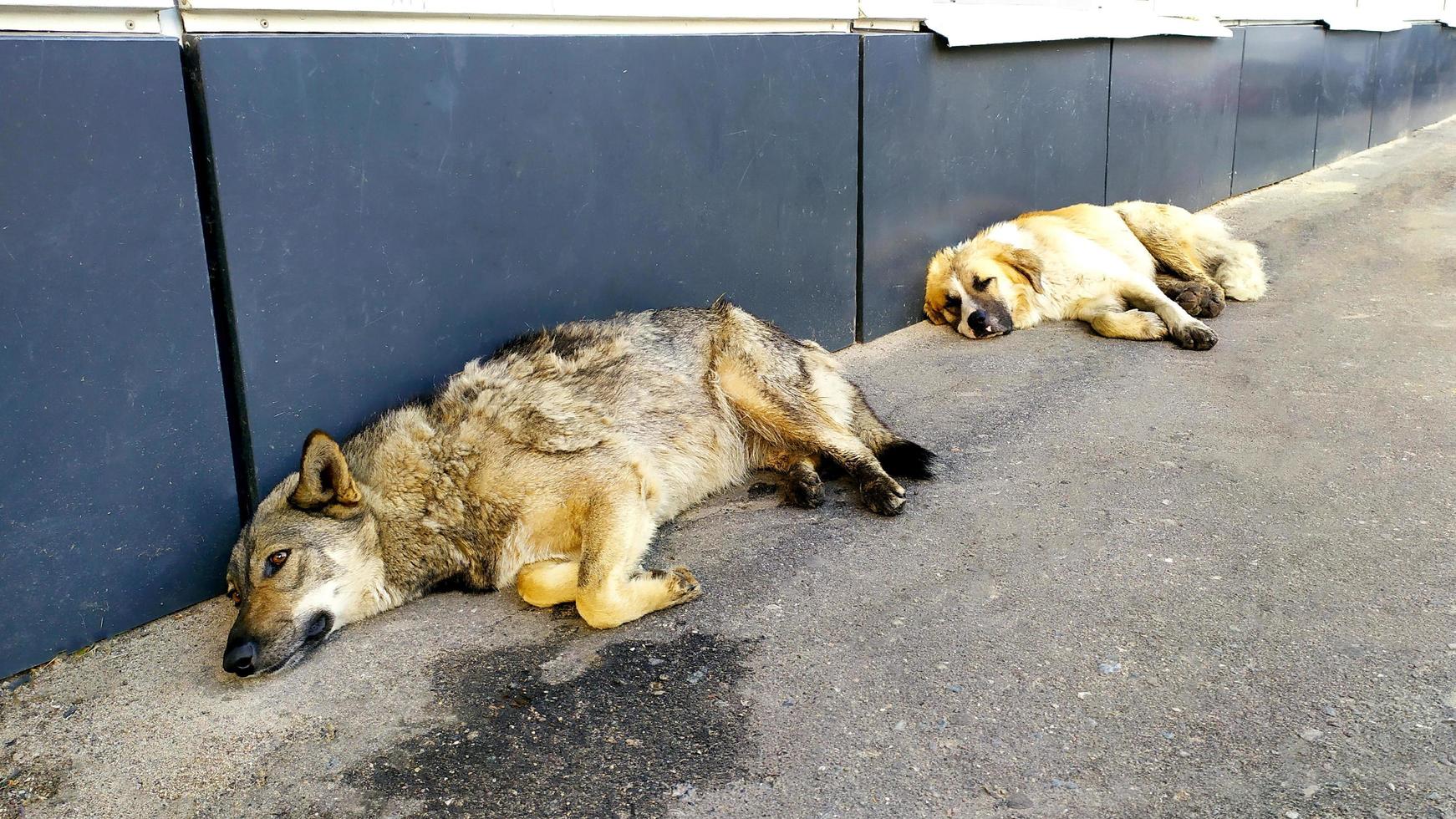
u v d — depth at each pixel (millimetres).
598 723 2744
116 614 3254
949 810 2322
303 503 3188
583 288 4371
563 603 3422
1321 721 2508
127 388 3105
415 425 3500
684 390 4098
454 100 3721
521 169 4004
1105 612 3066
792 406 4254
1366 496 3680
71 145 2855
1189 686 2684
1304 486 3801
